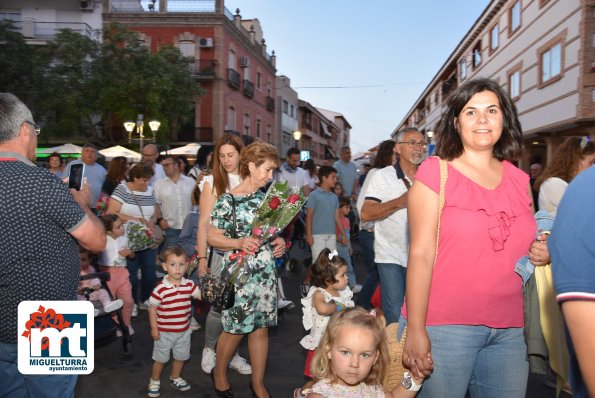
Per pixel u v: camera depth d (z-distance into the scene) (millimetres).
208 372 4387
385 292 4465
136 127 26812
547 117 19516
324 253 4207
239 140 4156
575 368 1431
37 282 2328
